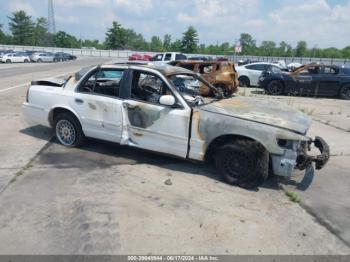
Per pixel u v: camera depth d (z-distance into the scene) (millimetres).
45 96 5855
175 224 3533
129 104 4977
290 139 4125
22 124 7438
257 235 3391
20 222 3506
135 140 5090
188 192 4289
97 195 4133
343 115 10312
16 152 5617
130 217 3643
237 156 4398
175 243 3211
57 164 5125
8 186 4336
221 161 4531
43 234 3303
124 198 4074
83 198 4047
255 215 3781
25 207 3812
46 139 6371
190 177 4758
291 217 3777
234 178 4504
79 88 5543
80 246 3129
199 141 4570
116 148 5895
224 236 3350
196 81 5402
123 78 5109
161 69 5043
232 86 12742
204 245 3197
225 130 4367
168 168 5066
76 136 5738
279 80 15000
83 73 5652
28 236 3268
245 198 4188
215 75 12594
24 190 4230
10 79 17406
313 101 13547
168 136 4777
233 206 3967
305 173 5113
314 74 14555
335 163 5633
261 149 4234
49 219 3570
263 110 4742
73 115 5676
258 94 15375
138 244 3180
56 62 45312
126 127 5098
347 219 3791
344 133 7824
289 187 4582
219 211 3836
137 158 5445
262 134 4215
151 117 4836
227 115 4434
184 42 84500
